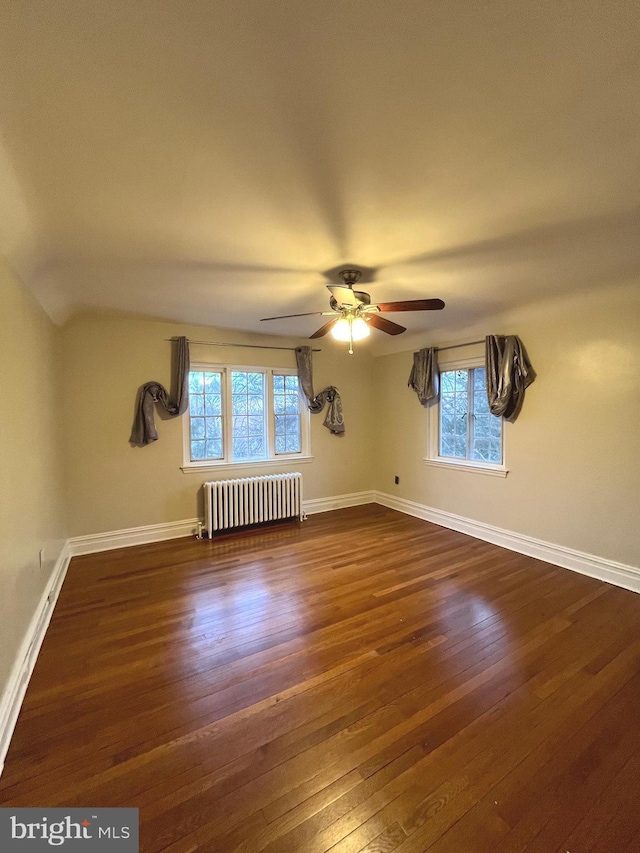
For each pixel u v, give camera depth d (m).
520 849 1.26
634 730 1.71
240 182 1.61
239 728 1.72
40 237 2.04
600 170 1.55
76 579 3.21
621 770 1.52
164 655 2.23
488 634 2.41
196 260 2.43
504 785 1.46
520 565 3.46
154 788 1.45
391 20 0.94
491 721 1.76
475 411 4.34
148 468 4.11
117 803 1.39
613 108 1.22
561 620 2.56
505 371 3.73
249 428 4.78
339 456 5.41
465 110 1.23
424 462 4.87
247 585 3.09
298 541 4.10
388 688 1.96
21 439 2.15
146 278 2.75
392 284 2.93
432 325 4.23
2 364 1.86
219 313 3.77
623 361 3.01
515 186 1.66
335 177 1.59
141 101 1.17
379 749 1.62
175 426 4.25
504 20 0.94
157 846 1.26
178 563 3.53
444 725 1.74
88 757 1.57
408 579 3.19
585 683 1.99
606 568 3.13
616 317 3.04
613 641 2.34
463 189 1.68
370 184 1.64
